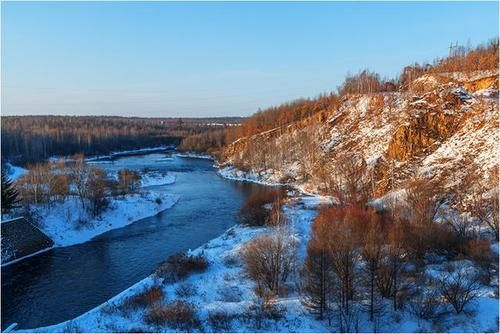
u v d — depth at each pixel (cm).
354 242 2972
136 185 7600
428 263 3359
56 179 5588
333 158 8469
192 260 3703
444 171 5572
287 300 2973
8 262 4156
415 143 6694
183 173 10662
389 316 2683
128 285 3625
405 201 4591
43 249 4553
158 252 4478
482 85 7619
